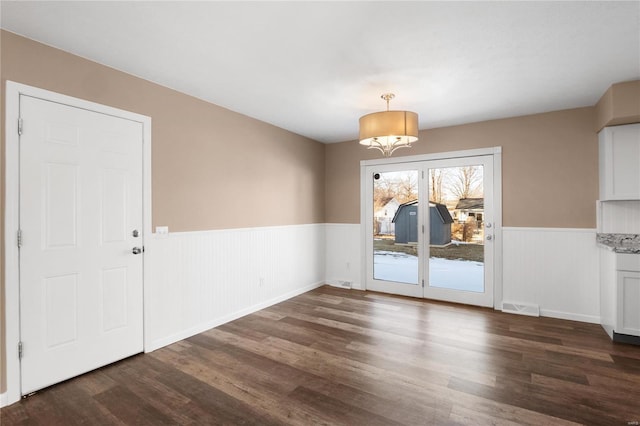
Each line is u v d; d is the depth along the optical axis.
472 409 2.00
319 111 3.78
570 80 2.89
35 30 2.09
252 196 4.01
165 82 2.94
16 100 2.10
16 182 2.10
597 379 2.33
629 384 2.26
